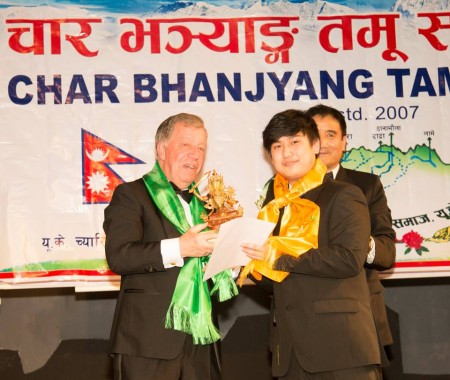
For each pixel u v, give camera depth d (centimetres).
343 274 268
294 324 274
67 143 429
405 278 445
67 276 422
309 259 268
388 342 332
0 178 423
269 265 272
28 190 424
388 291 460
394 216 435
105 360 447
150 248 276
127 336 282
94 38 436
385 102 441
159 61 437
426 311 459
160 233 291
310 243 273
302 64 441
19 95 429
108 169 430
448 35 446
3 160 425
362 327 271
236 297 455
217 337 287
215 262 264
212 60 439
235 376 451
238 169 433
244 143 434
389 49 444
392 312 459
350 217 276
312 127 292
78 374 446
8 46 432
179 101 435
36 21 435
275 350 292
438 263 433
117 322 289
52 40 434
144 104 434
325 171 291
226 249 264
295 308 276
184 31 439
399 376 457
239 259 275
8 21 433
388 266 317
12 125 427
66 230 424
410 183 437
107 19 437
